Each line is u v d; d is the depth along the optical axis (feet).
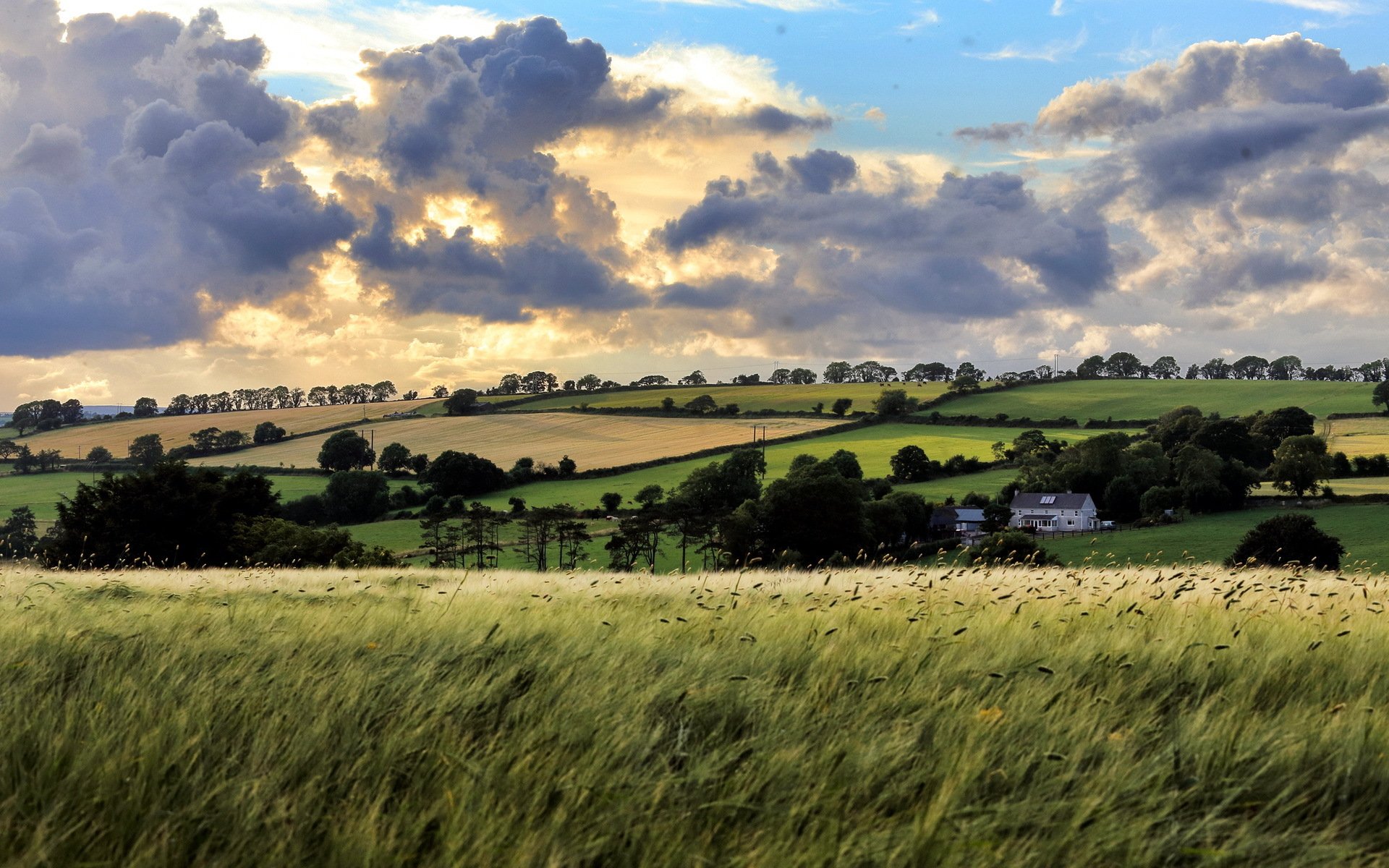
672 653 22.39
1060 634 25.57
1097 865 12.32
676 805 13.67
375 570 90.89
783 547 223.92
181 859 12.03
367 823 12.39
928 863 12.01
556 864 11.58
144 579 68.80
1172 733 16.79
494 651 21.97
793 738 16.28
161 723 15.57
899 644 23.45
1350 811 14.10
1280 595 34.53
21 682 18.52
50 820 12.25
